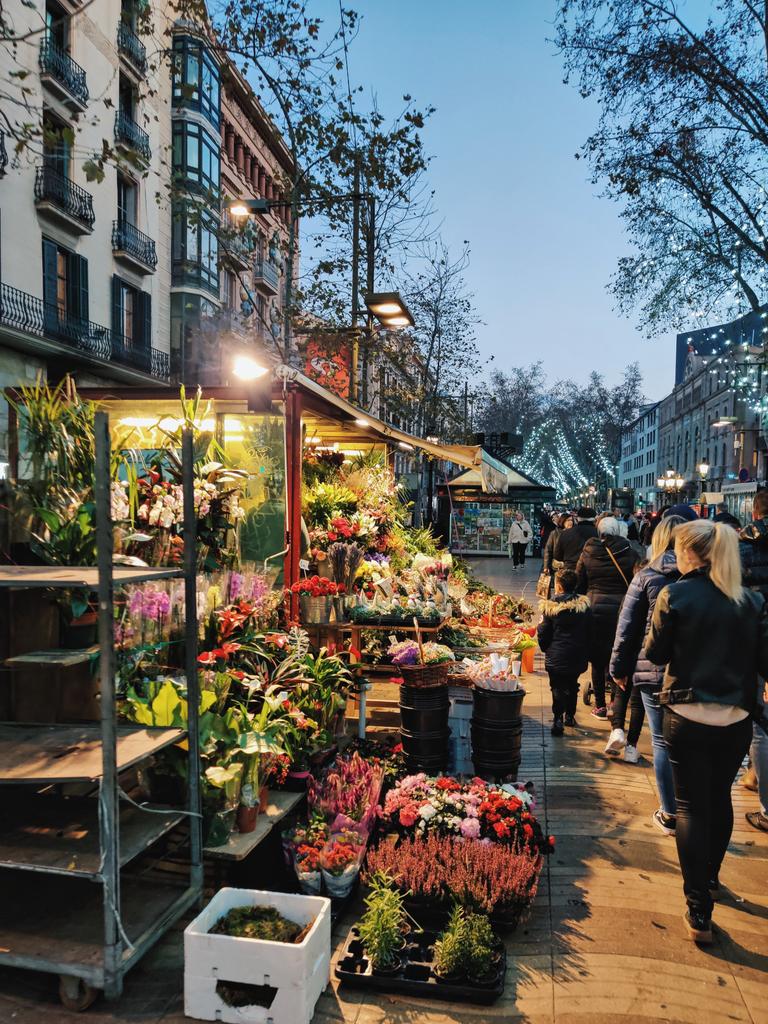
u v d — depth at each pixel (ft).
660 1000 8.76
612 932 10.22
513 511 85.30
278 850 11.62
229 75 30.37
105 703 8.18
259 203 37.60
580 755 17.78
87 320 65.87
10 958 8.43
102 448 8.13
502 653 21.11
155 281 78.18
